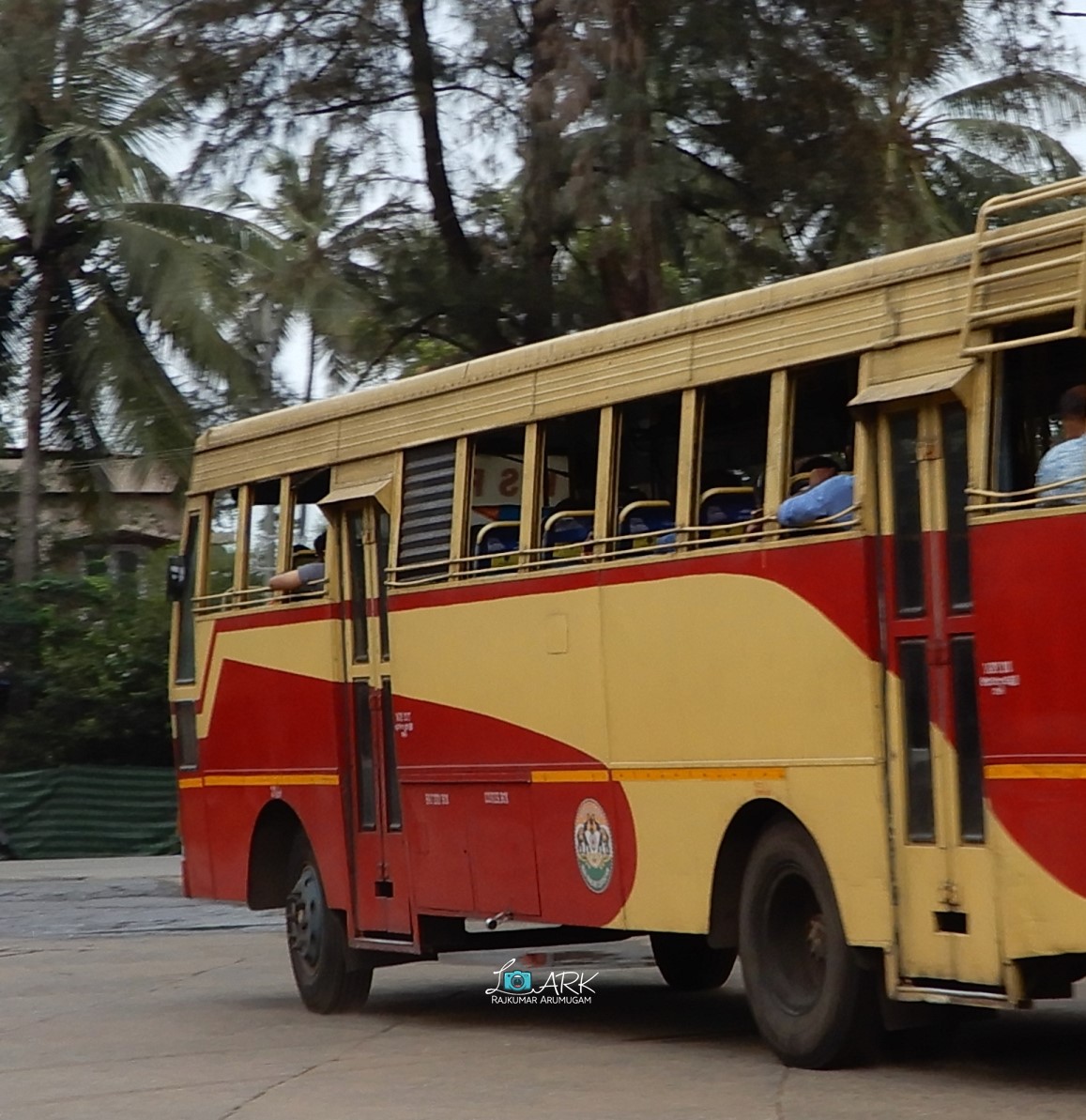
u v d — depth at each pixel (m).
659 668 10.65
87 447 34.22
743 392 10.28
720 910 10.35
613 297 25.14
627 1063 10.67
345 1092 10.13
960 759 8.87
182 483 32.31
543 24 24.42
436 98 26.70
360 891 13.44
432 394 12.77
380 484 13.15
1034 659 8.39
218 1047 12.20
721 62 24.02
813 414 10.05
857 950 9.53
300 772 14.04
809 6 23.97
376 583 13.27
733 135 24.22
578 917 11.30
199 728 15.41
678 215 25.14
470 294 26.33
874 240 24.73
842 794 9.45
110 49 30.72
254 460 14.88
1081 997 12.82
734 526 10.16
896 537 9.27
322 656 13.83
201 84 26.89
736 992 14.15
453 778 12.35
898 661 9.21
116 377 32.03
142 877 28.08
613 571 11.00
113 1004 14.81
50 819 32.34
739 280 25.66
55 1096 10.45
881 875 9.23
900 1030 10.11
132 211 31.73
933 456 9.07
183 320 30.61
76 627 33.84
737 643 10.12
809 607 9.66
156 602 34.00
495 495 12.27
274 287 28.28
